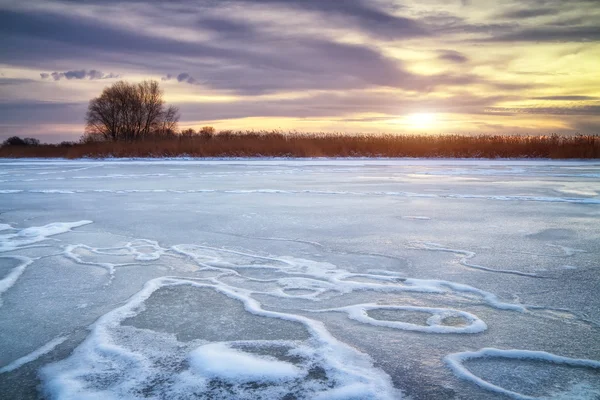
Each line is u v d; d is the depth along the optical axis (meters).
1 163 28.30
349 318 3.79
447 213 8.77
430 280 4.73
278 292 4.42
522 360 3.10
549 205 9.79
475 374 2.92
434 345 3.31
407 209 9.24
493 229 7.27
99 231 7.21
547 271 5.03
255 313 3.92
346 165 24.50
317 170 20.73
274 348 3.28
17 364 3.10
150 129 56.50
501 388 2.76
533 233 6.97
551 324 3.66
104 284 4.70
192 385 2.81
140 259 5.59
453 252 5.86
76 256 5.73
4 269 5.20
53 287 4.61
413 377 2.88
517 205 9.77
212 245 6.27
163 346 3.32
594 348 3.25
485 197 11.04
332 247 6.13
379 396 2.67
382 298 4.25
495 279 4.76
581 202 10.21
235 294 4.36
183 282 4.72
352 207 9.50
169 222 7.90
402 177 16.86
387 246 6.17
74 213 8.88
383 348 3.27
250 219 8.15
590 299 4.18
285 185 14.05
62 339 3.47
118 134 55.09
